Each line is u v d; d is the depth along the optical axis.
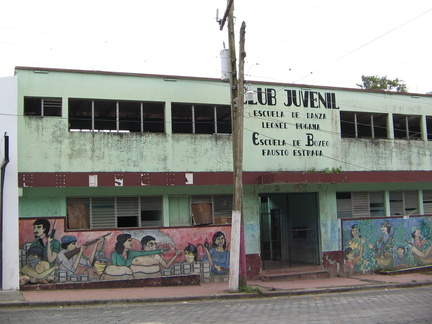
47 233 15.28
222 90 18.47
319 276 18.91
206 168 17.88
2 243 14.15
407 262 20.81
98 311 11.59
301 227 20.52
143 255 16.30
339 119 20.45
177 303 13.18
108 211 16.88
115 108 17.86
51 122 16.05
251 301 13.70
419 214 22.05
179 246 16.81
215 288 15.48
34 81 16.02
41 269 15.07
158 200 17.59
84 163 16.30
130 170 16.83
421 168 21.94
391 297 14.11
